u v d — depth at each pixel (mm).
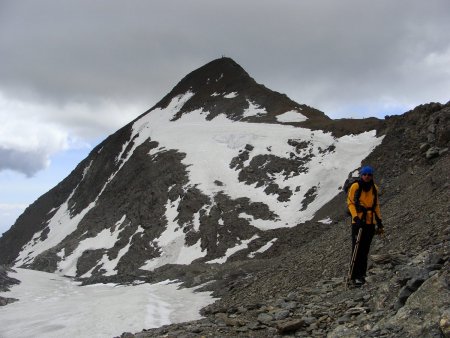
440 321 5879
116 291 38969
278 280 17438
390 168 39219
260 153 66250
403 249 11945
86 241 67812
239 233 51094
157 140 83750
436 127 32656
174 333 9391
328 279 13078
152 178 71438
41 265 63000
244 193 59156
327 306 9648
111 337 20812
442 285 6719
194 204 59438
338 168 54000
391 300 8188
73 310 28750
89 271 58125
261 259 38312
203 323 10070
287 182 58375
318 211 48000
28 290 43219
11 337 23312
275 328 8930
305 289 11820
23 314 29500
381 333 6695
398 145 42219
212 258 48625
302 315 9383
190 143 76500
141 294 32375
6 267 52438
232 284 28109
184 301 27734
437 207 13859
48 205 107562
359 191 10156
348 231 18672
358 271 10438
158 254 54219
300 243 39875
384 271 10625
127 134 102125
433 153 30266
